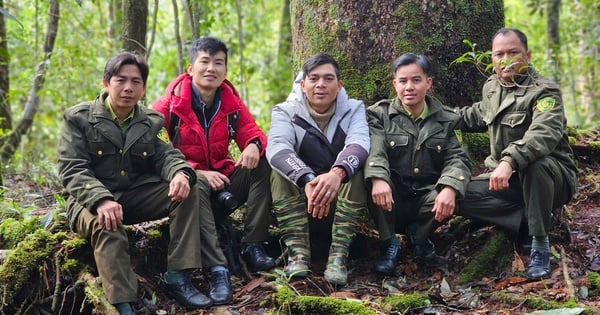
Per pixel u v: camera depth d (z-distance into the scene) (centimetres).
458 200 390
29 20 867
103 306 347
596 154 504
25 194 519
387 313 348
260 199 408
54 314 379
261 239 409
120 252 350
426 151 405
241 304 367
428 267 407
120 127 379
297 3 495
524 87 390
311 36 482
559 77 852
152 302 366
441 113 412
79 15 929
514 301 349
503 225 391
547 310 331
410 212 411
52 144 1027
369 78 466
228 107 420
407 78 400
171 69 958
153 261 405
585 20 910
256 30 1131
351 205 388
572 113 984
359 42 467
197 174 389
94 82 833
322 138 402
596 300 354
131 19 596
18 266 379
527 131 377
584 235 417
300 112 405
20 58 853
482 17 480
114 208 350
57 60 779
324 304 346
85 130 371
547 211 375
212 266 372
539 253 379
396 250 401
